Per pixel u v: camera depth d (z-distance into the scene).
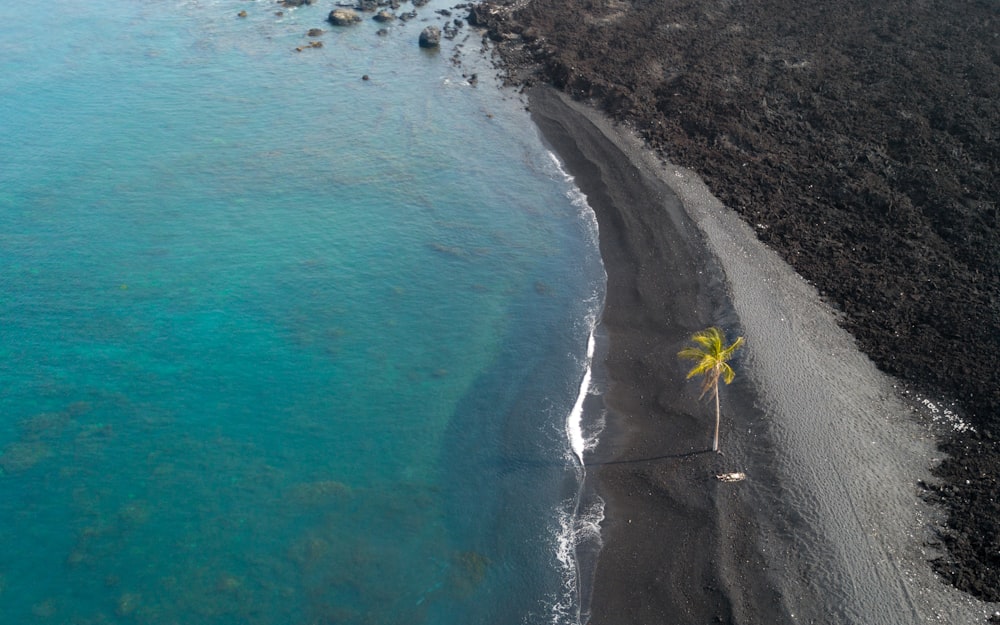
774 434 55.34
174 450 56.44
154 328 66.69
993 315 63.00
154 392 60.94
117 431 57.59
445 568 49.47
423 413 60.56
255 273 73.25
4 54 111.56
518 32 118.88
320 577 48.59
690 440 56.31
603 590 47.75
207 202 82.25
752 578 46.97
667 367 63.16
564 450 57.59
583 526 51.84
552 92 103.94
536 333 68.56
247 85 106.19
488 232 80.75
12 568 48.25
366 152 92.69
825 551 47.78
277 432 58.34
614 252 76.94
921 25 104.81
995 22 104.19
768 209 77.94
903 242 71.44
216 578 48.25
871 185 77.94
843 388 58.88
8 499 52.34
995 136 82.25
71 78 105.56
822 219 75.81
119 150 90.00
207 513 52.16
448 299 72.00
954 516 49.47
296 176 87.44
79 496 52.84
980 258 68.69
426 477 55.56
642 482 54.03
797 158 83.81
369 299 71.38
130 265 73.19
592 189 86.00
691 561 48.34
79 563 48.72
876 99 90.50
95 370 62.59
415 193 86.00
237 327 67.31
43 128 93.25
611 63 105.06
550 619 46.62
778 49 102.81
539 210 84.00
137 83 105.19
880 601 45.00
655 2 119.25
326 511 52.72
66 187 83.06
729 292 68.69
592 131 94.69
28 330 65.75
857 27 106.12
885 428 55.72
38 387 60.78
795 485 51.72
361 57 115.25
